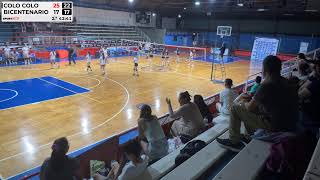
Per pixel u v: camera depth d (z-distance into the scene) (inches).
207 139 180.5
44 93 572.4
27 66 881.5
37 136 358.9
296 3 1022.4
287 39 1382.9
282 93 116.3
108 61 1058.1
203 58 1280.8
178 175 120.9
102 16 1439.5
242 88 471.8
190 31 1761.8
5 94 553.9
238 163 111.0
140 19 1633.9
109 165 247.0
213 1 1205.7
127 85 665.6
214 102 384.2
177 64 1060.5
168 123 292.2
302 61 344.8
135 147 134.9
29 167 285.4
